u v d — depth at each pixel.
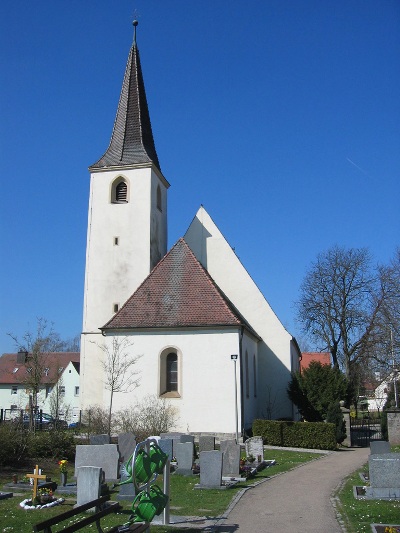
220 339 29.09
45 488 14.92
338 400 32.00
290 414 35.28
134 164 37.75
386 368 45.06
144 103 41.28
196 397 28.62
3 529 11.25
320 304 50.88
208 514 12.70
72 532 8.25
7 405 73.31
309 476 18.64
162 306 30.48
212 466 16.03
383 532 10.52
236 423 27.84
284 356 35.97
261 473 19.39
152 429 26.45
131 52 42.28
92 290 36.28
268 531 11.02
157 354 29.55
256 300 36.78
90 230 37.34
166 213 41.31
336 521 11.80
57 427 24.80
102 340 35.31
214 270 37.28
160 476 18.16
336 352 50.84
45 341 40.78
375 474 14.44
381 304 47.06
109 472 16.70
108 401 29.52
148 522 9.96
